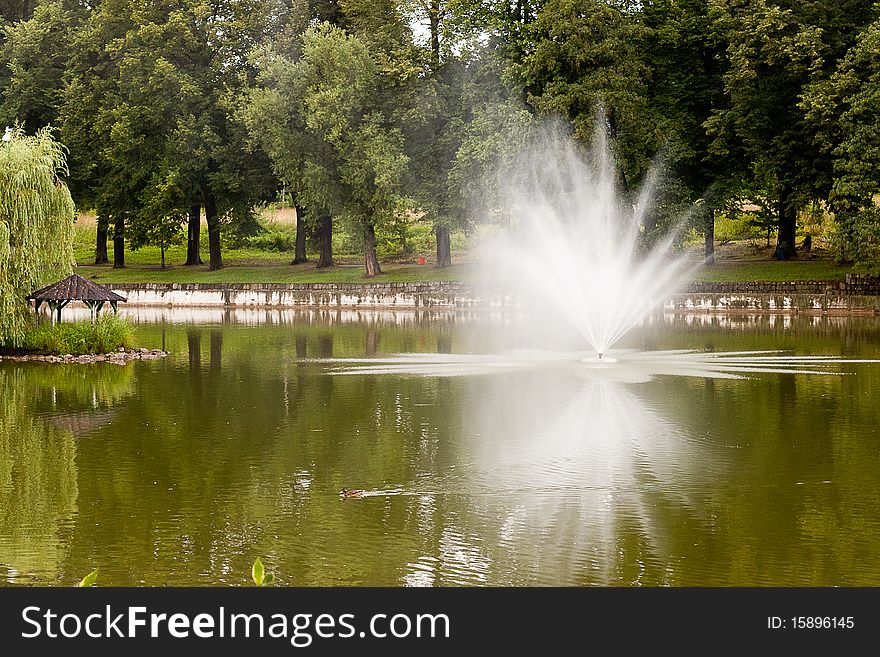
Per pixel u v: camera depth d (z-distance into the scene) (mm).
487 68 64312
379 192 64625
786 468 18375
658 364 34312
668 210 60750
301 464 18953
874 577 12617
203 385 29812
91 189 78938
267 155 71938
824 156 59656
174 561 13391
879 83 53719
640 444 20641
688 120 64250
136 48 71438
